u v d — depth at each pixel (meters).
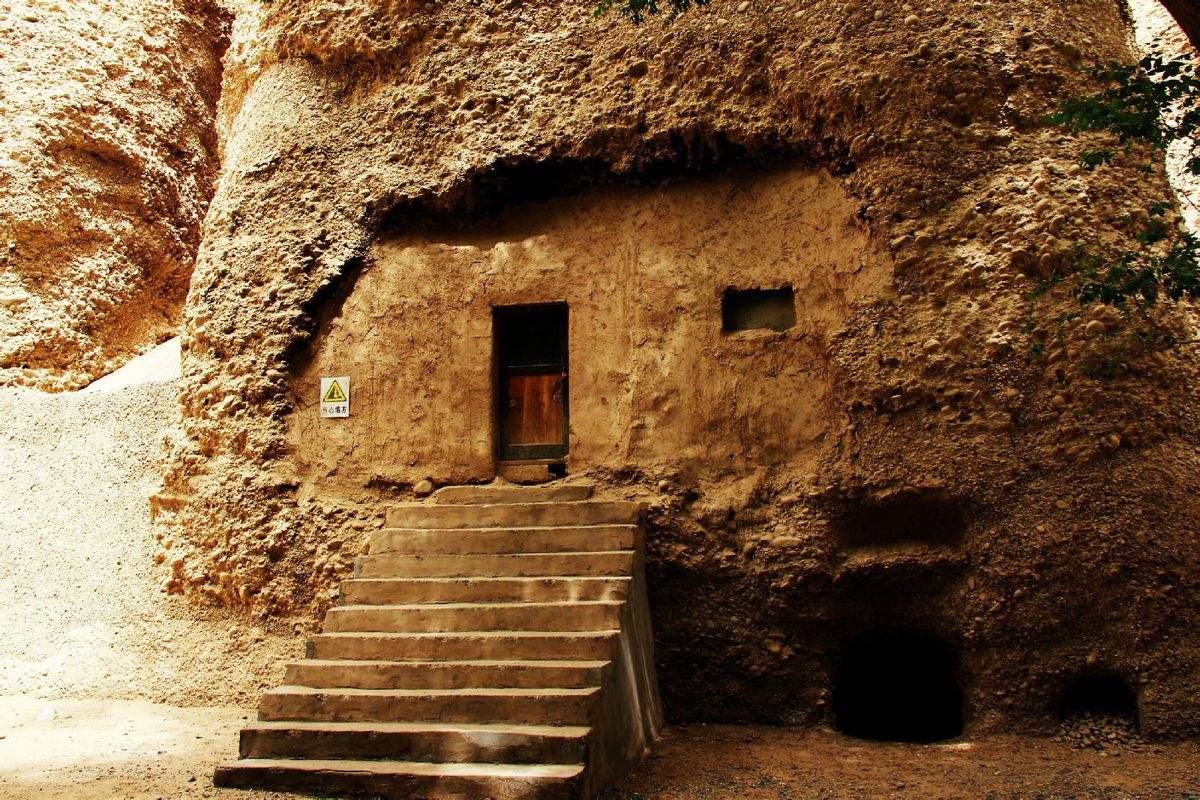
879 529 7.27
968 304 7.14
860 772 5.92
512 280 8.65
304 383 8.95
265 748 5.69
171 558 9.05
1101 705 6.65
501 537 7.25
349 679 6.09
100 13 15.09
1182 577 6.43
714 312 8.06
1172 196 7.42
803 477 7.48
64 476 10.80
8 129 13.73
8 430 11.41
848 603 7.25
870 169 7.57
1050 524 6.67
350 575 7.25
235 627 8.54
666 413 7.99
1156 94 5.57
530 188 8.76
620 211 8.54
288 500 8.61
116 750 6.70
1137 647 6.41
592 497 7.93
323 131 9.39
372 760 5.52
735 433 7.80
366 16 9.42
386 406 8.70
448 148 8.85
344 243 8.96
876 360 7.27
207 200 16.69
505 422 8.67
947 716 7.59
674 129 8.12
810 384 7.69
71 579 9.68
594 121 8.37
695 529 7.61
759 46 8.09
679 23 8.36
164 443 9.67
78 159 14.34
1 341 12.99
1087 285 6.01
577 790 5.05
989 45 7.58
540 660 6.06
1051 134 7.36
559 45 8.80
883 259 7.47
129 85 15.16
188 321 9.67
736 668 7.38
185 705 8.27
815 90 7.74
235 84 10.91
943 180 7.40
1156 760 5.99
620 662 6.14
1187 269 5.77
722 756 6.36
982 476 6.86
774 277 7.99
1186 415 6.85
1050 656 6.63
